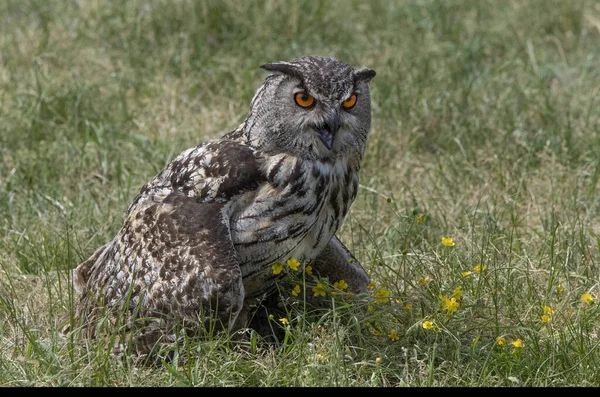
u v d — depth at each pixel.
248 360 16.22
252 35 30.70
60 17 31.72
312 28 31.39
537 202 22.33
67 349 16.22
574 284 18.73
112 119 26.48
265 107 16.06
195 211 15.99
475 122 25.77
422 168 24.27
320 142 15.95
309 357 16.12
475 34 31.12
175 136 25.55
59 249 20.44
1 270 19.95
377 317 16.95
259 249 16.25
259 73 29.02
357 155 16.72
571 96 27.55
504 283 18.50
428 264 18.91
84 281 18.06
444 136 25.50
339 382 15.71
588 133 25.27
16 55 29.69
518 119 25.95
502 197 22.45
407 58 29.52
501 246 20.27
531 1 33.12
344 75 16.02
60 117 26.50
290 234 16.22
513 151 24.69
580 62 29.88
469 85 27.38
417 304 17.36
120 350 16.20
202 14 31.02
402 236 20.80
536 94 27.25
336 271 17.98
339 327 16.62
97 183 23.66
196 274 15.59
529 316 17.53
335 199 16.67
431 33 31.19
